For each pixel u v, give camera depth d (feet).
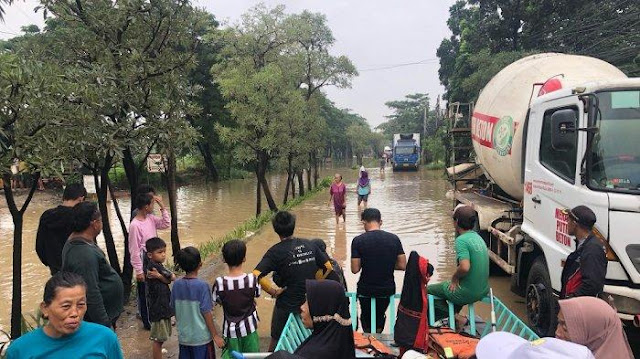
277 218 15.42
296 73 65.41
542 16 79.56
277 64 63.62
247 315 14.71
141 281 19.38
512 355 8.16
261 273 14.89
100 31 23.52
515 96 25.29
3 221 58.18
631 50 63.05
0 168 14.73
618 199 15.25
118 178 99.50
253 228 44.32
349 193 84.28
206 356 14.66
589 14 72.95
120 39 24.12
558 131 16.81
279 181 131.13
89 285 12.21
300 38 68.85
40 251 15.81
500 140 25.77
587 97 16.15
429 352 13.30
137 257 19.20
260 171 53.72
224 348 15.07
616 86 16.31
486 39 95.20
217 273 29.37
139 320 21.36
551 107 18.89
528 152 20.89
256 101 51.39
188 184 119.24
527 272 21.31
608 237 15.39
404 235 41.98
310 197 76.84
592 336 9.32
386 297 16.53
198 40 28.25
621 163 15.81
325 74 74.54
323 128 75.20
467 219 15.31
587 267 13.71
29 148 15.26
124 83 22.06
